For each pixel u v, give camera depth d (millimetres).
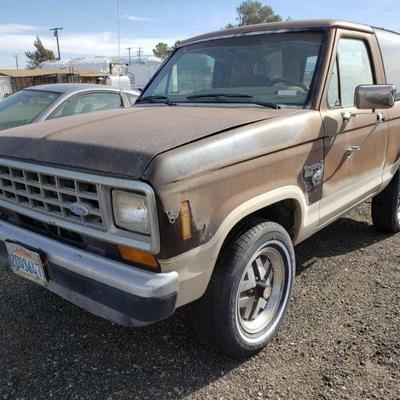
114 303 2176
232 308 2500
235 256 2463
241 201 2383
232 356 2676
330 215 3295
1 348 2871
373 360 2676
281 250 2814
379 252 4250
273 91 3227
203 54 3750
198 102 3465
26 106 6000
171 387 2518
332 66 3182
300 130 2771
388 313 3178
